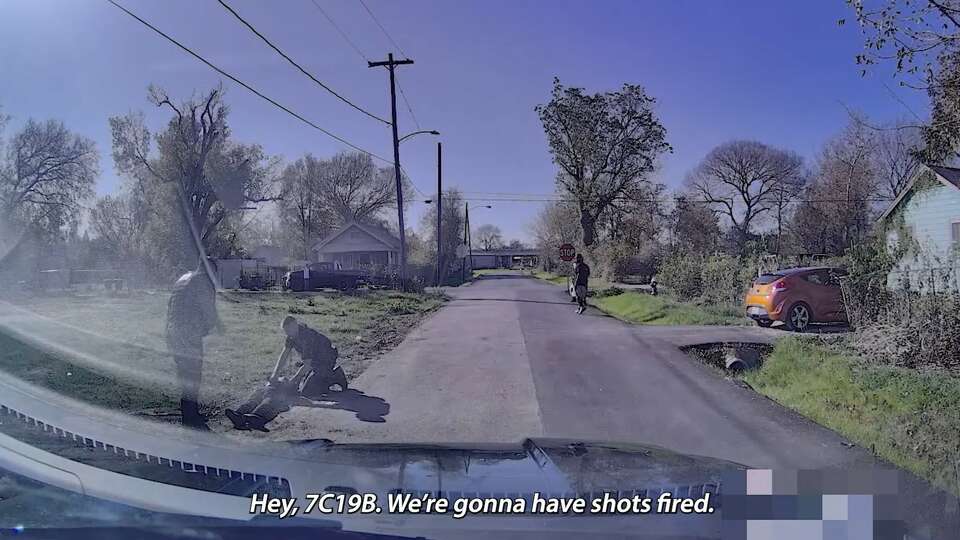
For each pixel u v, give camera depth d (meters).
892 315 11.68
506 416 7.68
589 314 21.20
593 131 50.34
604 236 51.06
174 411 7.06
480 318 20.09
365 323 18.41
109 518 3.11
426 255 56.97
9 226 39.00
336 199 81.94
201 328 6.51
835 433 6.79
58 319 15.11
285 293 34.03
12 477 3.95
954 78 9.26
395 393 8.99
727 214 69.69
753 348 12.75
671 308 20.64
